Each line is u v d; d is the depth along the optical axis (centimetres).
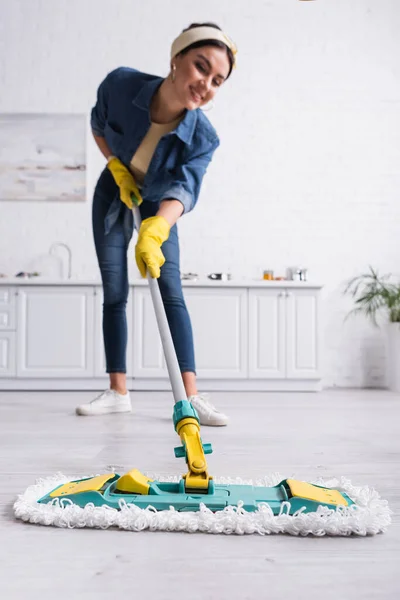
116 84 208
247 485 110
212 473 136
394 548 86
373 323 426
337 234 432
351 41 438
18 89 429
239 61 436
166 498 101
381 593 71
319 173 433
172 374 123
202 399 222
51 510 98
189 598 70
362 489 108
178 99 184
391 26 439
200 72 176
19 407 276
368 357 425
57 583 74
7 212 425
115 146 213
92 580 75
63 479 117
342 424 224
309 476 134
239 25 436
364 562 81
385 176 434
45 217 425
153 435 193
